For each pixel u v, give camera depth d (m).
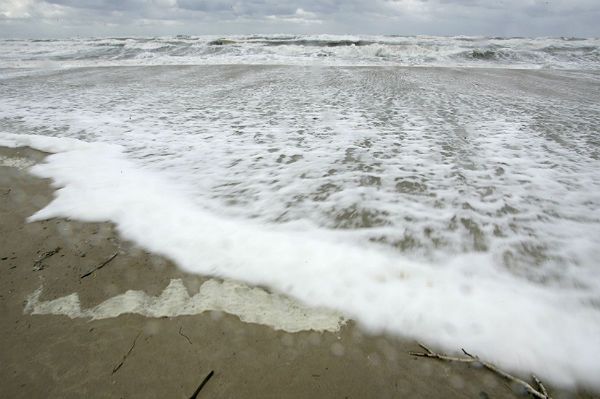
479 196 3.78
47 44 24.53
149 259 2.79
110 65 16.09
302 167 4.55
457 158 4.79
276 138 5.67
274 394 1.80
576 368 1.92
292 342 2.10
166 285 2.52
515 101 8.37
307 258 2.79
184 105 8.01
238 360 1.97
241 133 5.93
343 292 2.46
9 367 1.90
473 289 2.47
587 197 3.75
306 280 2.56
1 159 4.77
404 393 1.81
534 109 7.54
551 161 4.68
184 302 2.38
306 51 19.95
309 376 1.89
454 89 9.93
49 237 3.06
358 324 2.22
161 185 4.03
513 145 5.28
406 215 3.43
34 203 3.63
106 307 2.32
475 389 1.83
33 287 2.48
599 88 10.42
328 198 3.77
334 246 2.95
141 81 11.45
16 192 3.87
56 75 12.80
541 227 3.22
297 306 2.36
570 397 1.79
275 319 2.26
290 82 11.08
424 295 2.42
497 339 2.09
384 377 1.89
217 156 4.93
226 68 14.76
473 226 3.24
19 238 3.04
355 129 6.07
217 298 2.41
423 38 28.27
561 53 19.47
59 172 4.35
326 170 4.45
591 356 1.98
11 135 5.65
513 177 4.22
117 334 2.12
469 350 2.03
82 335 2.11
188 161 4.75
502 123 6.42
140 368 1.91
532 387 1.83
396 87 10.16
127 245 2.96
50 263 2.72
